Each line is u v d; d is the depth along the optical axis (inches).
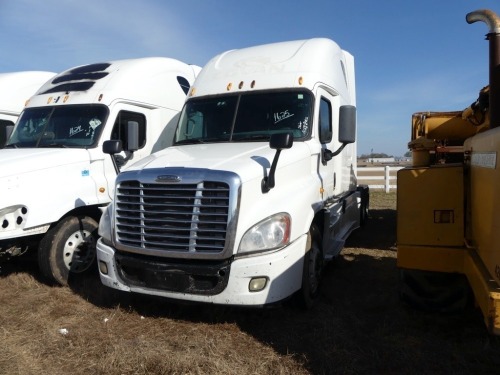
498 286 114.1
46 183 226.7
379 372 143.6
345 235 263.4
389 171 721.0
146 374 142.5
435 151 257.3
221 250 161.6
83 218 242.5
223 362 146.7
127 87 277.9
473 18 149.7
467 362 147.9
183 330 176.2
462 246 158.1
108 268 186.5
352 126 213.9
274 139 172.6
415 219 164.9
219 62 261.7
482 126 215.8
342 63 279.6
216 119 232.2
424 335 168.4
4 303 207.8
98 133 257.4
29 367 147.4
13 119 358.9
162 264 170.6
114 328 179.3
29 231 217.5
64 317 191.0
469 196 154.3
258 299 161.6
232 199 161.5
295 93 224.2
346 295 214.8
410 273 178.9
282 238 167.6
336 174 257.8
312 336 169.0
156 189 172.7
